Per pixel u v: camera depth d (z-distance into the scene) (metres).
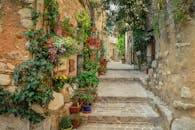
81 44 6.87
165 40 4.51
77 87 5.88
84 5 7.51
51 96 3.63
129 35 20.12
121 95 6.59
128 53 21.89
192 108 3.33
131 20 10.89
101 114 5.10
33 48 3.55
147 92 6.91
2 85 3.57
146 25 10.72
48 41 3.65
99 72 10.30
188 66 3.37
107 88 7.79
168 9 4.12
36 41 3.57
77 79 6.00
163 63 4.82
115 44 33.72
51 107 3.92
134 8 10.68
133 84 8.70
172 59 4.00
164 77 4.73
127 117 4.96
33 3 3.56
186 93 3.39
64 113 4.60
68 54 3.91
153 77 6.43
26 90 3.46
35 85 3.44
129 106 5.91
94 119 5.02
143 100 6.36
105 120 5.00
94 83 6.14
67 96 4.84
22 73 3.52
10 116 3.61
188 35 3.35
